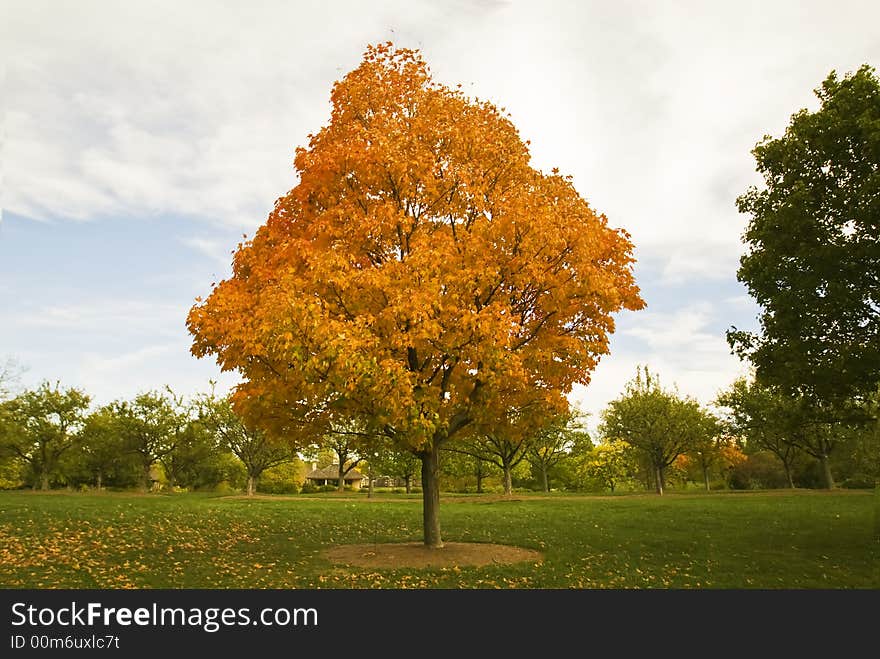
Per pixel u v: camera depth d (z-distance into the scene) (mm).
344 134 13258
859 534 16328
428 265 11125
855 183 14703
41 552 13250
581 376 13906
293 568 12086
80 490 53000
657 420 43250
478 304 12320
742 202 17031
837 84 15672
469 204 12898
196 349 12133
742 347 16719
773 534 16875
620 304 12984
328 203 12938
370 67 14000
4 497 30438
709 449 46750
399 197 12883
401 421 10508
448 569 11867
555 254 12031
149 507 25094
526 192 12805
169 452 52406
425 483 14164
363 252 12578
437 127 13164
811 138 15375
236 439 43531
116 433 51031
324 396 11250
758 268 15805
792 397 16312
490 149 13156
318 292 11117
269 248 12758
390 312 10617
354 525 20125
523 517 22953
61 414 50562
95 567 11820
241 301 11688
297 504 30641
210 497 38219
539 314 13438
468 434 14852
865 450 38812
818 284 14617
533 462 53000
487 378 10812
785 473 51062
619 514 23672
